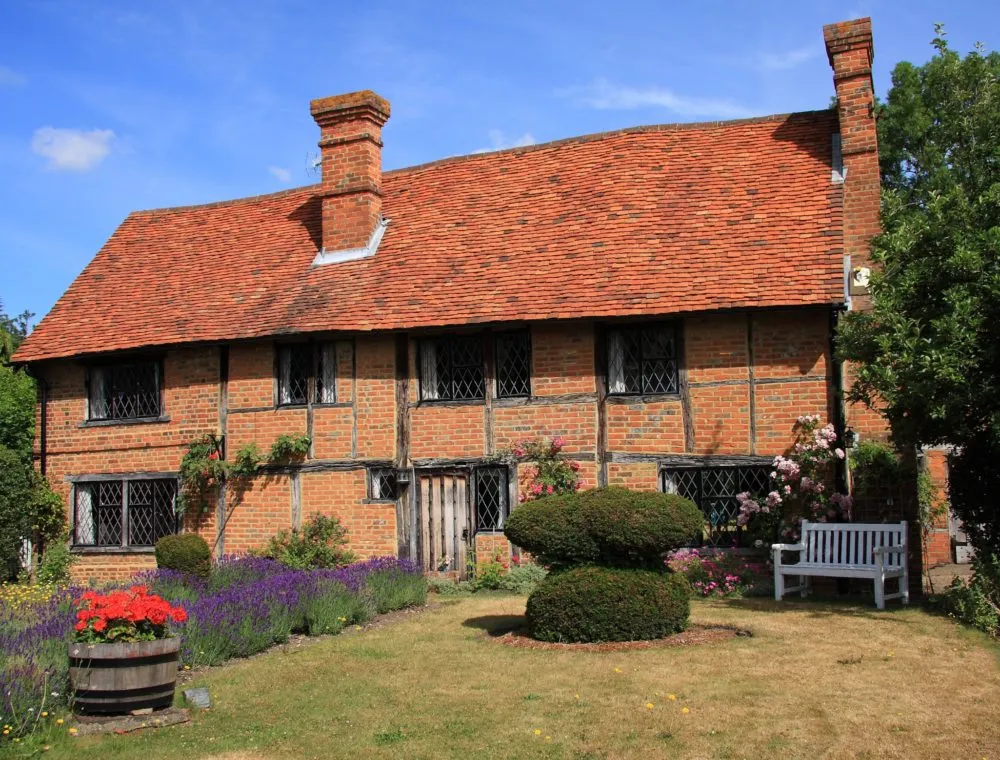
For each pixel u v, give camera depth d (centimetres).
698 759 632
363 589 1209
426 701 781
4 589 1438
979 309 1037
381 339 1557
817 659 862
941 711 712
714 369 1384
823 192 1483
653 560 998
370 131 1744
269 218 1964
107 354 1734
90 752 684
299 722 745
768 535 1327
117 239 2089
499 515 1478
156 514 1714
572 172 1730
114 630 771
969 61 1684
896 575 1158
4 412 2120
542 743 671
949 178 1675
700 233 1481
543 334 1469
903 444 1147
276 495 1606
